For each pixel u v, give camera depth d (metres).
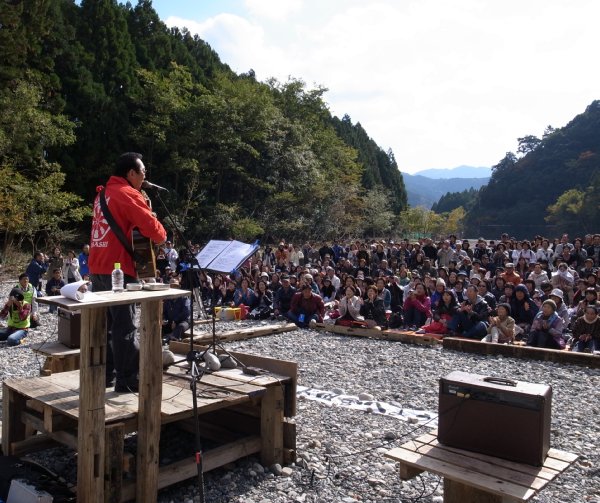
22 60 27.31
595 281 13.02
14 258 24.50
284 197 36.62
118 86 35.03
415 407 6.85
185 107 33.84
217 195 35.31
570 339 10.98
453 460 3.69
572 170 82.12
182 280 11.27
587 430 6.12
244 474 4.73
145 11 41.59
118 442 3.87
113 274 3.89
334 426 6.02
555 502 4.39
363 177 62.12
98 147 32.16
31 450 4.80
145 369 3.96
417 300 12.34
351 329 12.19
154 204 30.81
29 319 11.24
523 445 3.63
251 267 19.05
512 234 75.06
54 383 4.74
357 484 4.64
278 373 5.12
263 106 36.50
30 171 27.39
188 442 5.40
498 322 10.76
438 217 64.19
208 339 10.86
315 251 23.83
